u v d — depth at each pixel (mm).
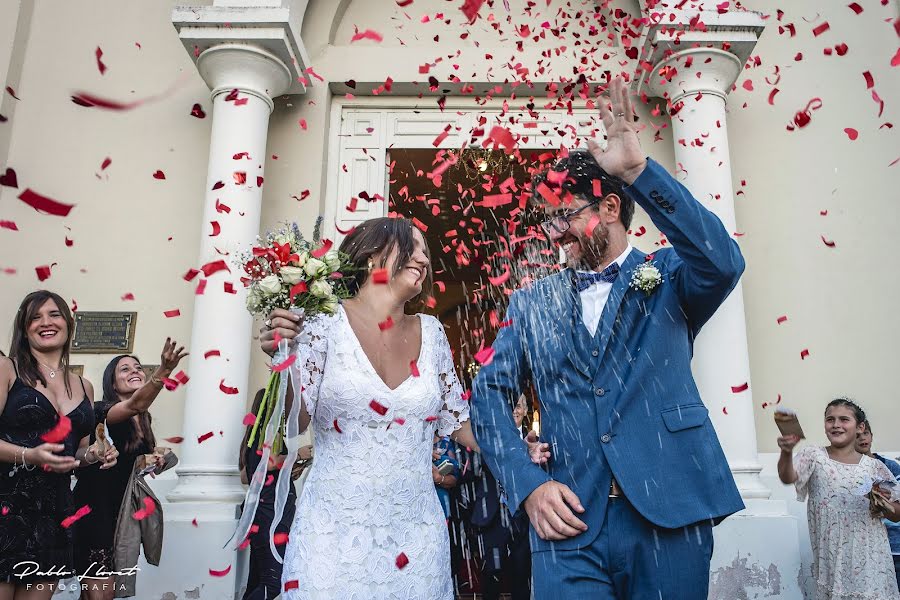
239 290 5043
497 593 4516
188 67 6328
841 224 5809
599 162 1887
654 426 1929
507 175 7777
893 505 3748
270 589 4207
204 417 4828
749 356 5602
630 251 2180
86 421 3516
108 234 5953
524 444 2066
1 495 3016
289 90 5941
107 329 5750
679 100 5508
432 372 2260
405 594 1997
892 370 5527
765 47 6203
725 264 1839
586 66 6164
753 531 4500
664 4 5461
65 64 6324
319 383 2105
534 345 2141
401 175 8211
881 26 6148
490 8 6516
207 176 5555
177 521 4617
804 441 5422
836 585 3863
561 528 1867
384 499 2037
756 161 5957
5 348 5695
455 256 11336
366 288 2270
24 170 6043
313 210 5871
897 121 5949
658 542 1847
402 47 6273
